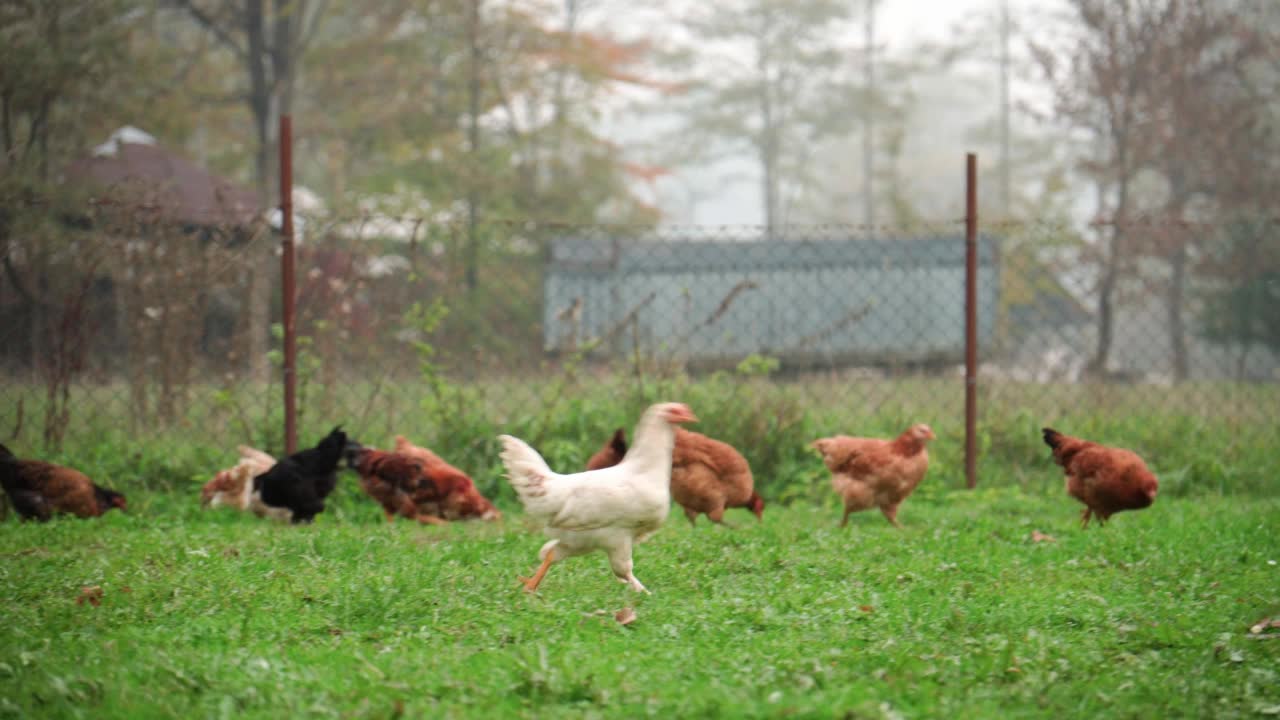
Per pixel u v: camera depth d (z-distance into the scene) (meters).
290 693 4.25
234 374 11.55
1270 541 7.91
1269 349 23.53
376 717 3.99
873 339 21.75
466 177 30.89
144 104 25.17
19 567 6.82
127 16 21.22
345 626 5.45
